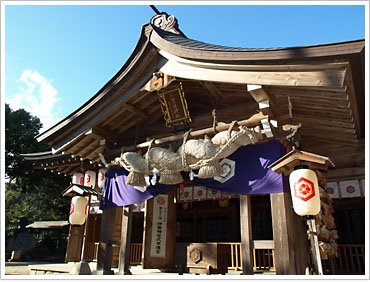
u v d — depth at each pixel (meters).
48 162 11.22
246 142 5.41
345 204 9.95
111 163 7.24
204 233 13.30
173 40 6.33
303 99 5.48
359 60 4.19
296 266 4.98
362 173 7.20
